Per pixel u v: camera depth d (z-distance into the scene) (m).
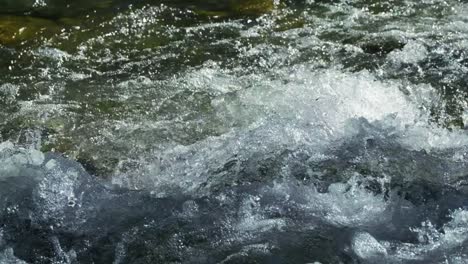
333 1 7.26
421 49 6.44
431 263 4.27
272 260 4.34
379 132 5.31
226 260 4.35
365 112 5.62
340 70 6.20
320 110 5.59
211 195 4.83
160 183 4.99
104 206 4.82
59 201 4.86
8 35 6.75
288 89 5.89
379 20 6.94
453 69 6.20
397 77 6.10
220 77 6.14
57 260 4.47
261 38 6.70
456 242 4.41
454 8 7.10
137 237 4.57
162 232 4.59
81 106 5.85
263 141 5.23
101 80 6.19
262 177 4.93
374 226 4.55
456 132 5.40
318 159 5.05
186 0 7.34
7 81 6.19
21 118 5.71
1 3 7.29
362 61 6.33
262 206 4.72
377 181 4.86
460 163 5.04
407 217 4.61
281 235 4.50
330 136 5.28
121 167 5.16
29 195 4.89
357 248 4.38
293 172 4.95
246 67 6.28
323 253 4.37
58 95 6.00
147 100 5.89
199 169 5.05
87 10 7.18
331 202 4.73
